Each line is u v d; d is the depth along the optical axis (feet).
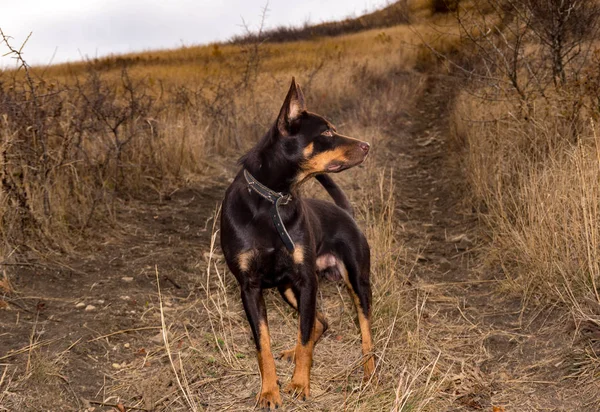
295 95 5.70
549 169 7.95
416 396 5.49
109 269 7.99
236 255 5.70
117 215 9.59
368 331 6.03
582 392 5.59
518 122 9.67
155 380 5.87
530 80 10.14
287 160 5.68
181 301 7.39
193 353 6.30
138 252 8.54
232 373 6.05
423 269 8.25
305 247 5.70
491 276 7.82
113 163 10.41
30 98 8.96
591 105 8.88
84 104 10.52
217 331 6.76
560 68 10.01
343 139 5.76
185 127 12.62
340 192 6.89
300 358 5.68
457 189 10.97
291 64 25.44
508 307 7.10
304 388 5.63
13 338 6.30
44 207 8.37
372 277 7.46
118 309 7.04
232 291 7.56
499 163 9.39
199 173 12.17
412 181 12.28
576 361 5.94
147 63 32.22
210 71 23.40
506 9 10.52
